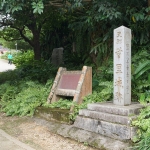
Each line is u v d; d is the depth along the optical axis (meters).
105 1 5.38
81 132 4.17
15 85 7.67
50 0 5.96
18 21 8.86
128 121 3.58
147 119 3.55
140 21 6.05
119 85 4.25
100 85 5.58
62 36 12.23
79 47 8.16
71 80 5.44
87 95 5.19
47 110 5.21
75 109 4.72
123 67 4.18
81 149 3.80
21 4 5.07
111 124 3.75
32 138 4.44
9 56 23.33
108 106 4.11
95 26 6.94
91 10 5.81
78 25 6.83
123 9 5.99
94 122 4.05
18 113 5.97
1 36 13.50
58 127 4.70
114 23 6.37
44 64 9.96
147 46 6.09
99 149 3.66
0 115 6.17
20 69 10.88
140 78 5.21
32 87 6.80
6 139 4.38
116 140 3.63
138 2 6.09
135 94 5.06
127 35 4.23
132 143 3.44
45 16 9.62
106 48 6.68
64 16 9.59
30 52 17.05
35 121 5.35
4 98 6.84
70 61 9.37
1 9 5.45
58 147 3.95
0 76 11.14
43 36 12.97
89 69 5.30
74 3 5.42
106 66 6.47
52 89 5.69
